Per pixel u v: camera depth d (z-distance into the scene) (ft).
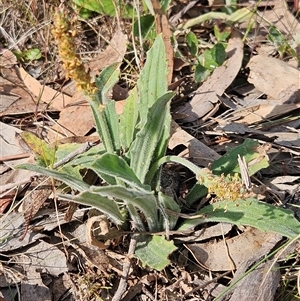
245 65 1.37
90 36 1.44
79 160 1.01
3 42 1.44
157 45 0.98
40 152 1.07
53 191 1.03
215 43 1.42
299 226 0.96
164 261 0.96
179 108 1.27
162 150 0.98
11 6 1.43
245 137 1.19
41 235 1.07
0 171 1.17
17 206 1.11
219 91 1.28
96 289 1.02
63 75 1.33
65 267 1.04
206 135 1.21
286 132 1.19
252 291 0.96
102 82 0.92
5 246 1.06
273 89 1.28
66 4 1.42
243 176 0.88
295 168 1.14
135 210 0.99
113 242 1.05
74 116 1.24
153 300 1.01
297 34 1.38
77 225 1.09
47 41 1.37
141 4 1.44
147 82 0.99
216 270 1.02
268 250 1.00
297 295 0.99
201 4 1.52
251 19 1.44
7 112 1.26
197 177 0.89
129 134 1.04
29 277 1.03
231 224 1.04
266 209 0.97
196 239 1.03
